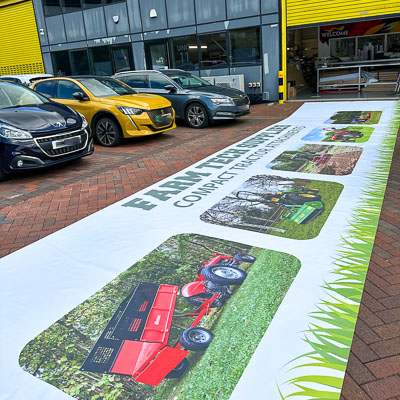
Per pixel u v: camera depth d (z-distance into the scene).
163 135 8.91
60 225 4.02
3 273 3.14
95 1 15.39
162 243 3.51
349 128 7.98
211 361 2.14
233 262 3.12
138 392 1.98
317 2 11.95
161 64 15.02
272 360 2.12
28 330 2.47
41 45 17.39
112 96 8.08
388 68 13.50
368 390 1.91
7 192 5.16
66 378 2.08
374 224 3.64
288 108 11.60
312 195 4.47
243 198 4.49
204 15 13.60
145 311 2.59
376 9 11.36
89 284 2.94
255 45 13.16
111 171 5.98
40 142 5.45
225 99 9.15
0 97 6.17
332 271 2.91
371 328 2.31
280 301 2.61
